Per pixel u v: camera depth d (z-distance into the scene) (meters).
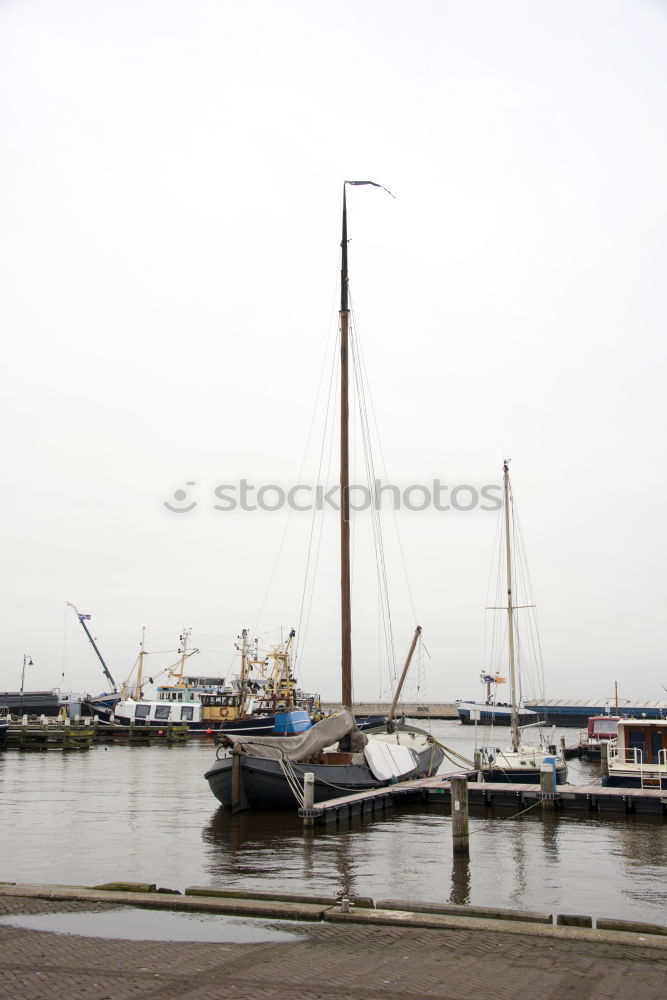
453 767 62.03
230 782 34.66
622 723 40.44
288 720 77.25
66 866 24.47
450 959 12.03
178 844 28.06
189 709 101.62
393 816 35.12
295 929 13.70
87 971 11.30
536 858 25.98
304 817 30.58
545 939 13.23
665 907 20.06
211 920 14.26
